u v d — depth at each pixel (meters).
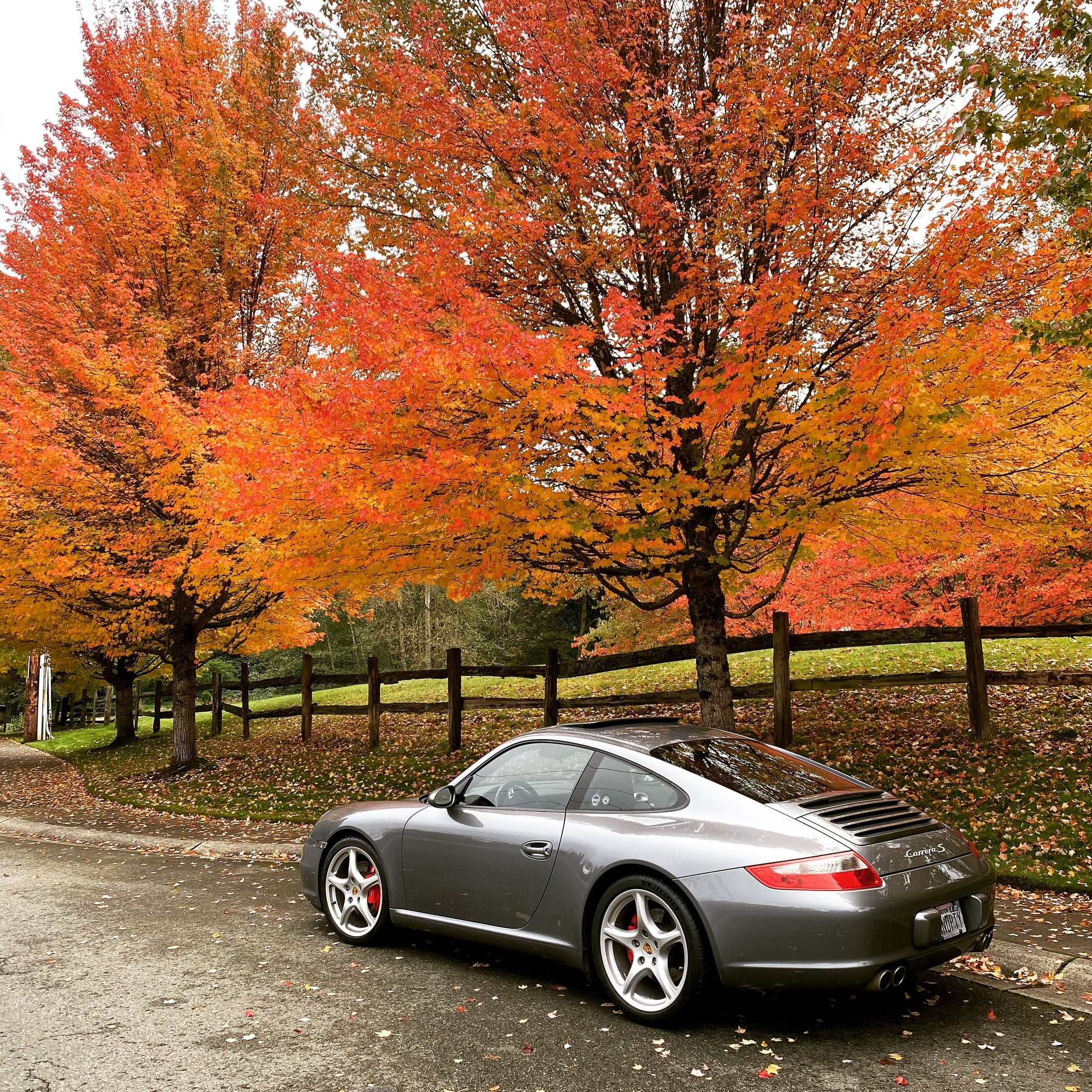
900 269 7.07
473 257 7.83
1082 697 10.94
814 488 7.49
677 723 5.08
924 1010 3.93
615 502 7.77
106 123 13.65
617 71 6.93
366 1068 3.44
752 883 3.56
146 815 11.76
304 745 16.36
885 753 9.57
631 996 3.89
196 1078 3.38
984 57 5.40
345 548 8.05
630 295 8.12
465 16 8.28
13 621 15.38
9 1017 4.09
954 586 13.19
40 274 12.74
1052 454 6.83
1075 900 5.79
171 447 11.29
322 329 7.06
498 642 48.69
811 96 6.98
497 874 4.46
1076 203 5.72
